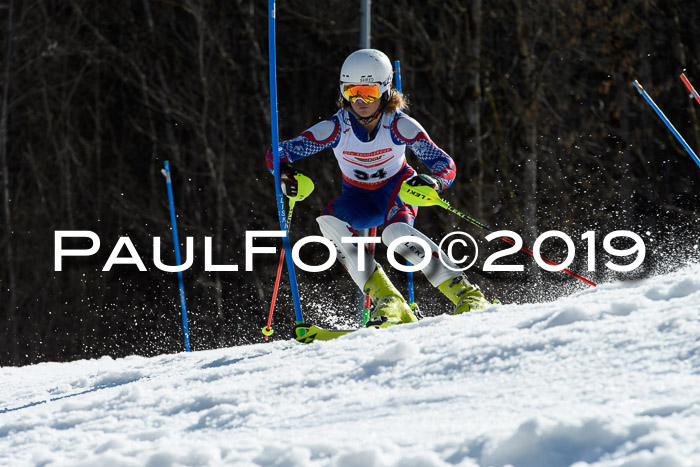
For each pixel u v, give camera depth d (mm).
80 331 28531
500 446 2686
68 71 30469
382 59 7164
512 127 28562
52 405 5398
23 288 29125
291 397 4211
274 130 7109
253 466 3051
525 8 28562
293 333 6938
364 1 18703
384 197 7668
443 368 4082
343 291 27422
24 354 28375
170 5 29938
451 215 27062
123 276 29141
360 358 4758
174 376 5801
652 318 3977
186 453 3250
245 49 30828
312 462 2963
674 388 2998
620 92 28844
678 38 29297
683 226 28359
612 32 28328
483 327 4867
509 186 27797
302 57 30531
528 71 27922
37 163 29844
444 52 28562
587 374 3430
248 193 29688
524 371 3695
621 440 2562
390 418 3434
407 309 6941
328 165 29156
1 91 30188
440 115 29656
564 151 28688
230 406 4133
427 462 2719
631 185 28531
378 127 7367
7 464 3789
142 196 30484
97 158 30047
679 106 29656
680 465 2324
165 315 28641
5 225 29500
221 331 28125
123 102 30672
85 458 3510
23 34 29844
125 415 4547
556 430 2656
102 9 30328
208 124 30250
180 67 30750
